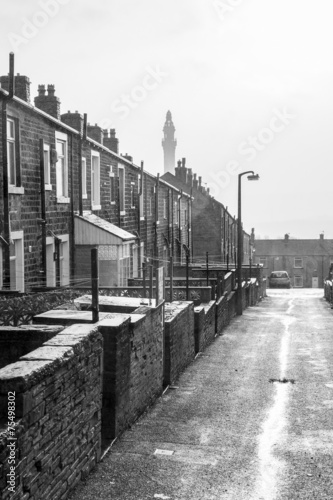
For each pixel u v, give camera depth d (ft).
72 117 75.92
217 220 189.47
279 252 303.27
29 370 20.79
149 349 38.75
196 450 30.48
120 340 30.94
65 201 70.49
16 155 57.67
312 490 25.48
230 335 79.05
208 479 26.58
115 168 92.32
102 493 24.77
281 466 28.37
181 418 36.65
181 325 51.42
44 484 21.83
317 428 34.91
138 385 35.81
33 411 20.72
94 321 31.40
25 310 41.75
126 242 74.74
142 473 27.09
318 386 46.70
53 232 67.00
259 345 69.72
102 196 85.92
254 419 36.78
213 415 37.60
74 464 25.02
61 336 26.50
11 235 55.52
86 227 73.56
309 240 306.35
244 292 121.08
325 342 72.13
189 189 190.29
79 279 67.87
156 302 40.96
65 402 23.93
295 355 62.18
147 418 36.37
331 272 168.35
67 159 72.02
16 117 56.95
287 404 40.73
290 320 98.63
